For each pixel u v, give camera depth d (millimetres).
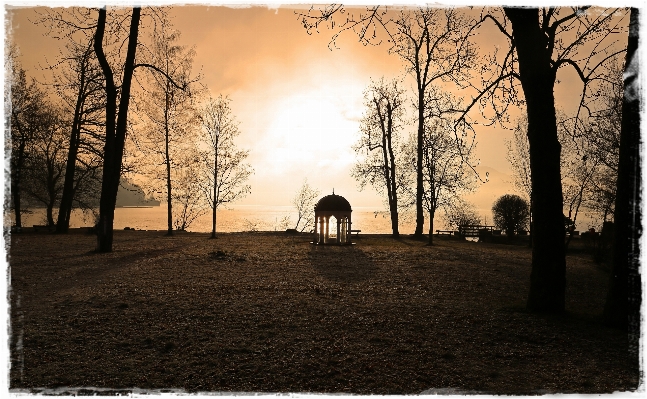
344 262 18562
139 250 21422
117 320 8922
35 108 30797
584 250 25500
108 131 20391
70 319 8922
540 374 6457
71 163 32188
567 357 7133
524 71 9312
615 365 6801
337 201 28125
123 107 20391
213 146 32938
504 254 22578
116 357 7004
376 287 12914
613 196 21625
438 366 6762
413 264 18109
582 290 13320
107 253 19859
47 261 16781
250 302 10648
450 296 11742
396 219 35250
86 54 20828
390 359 7043
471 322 9047
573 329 8477
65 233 31719
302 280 13844
